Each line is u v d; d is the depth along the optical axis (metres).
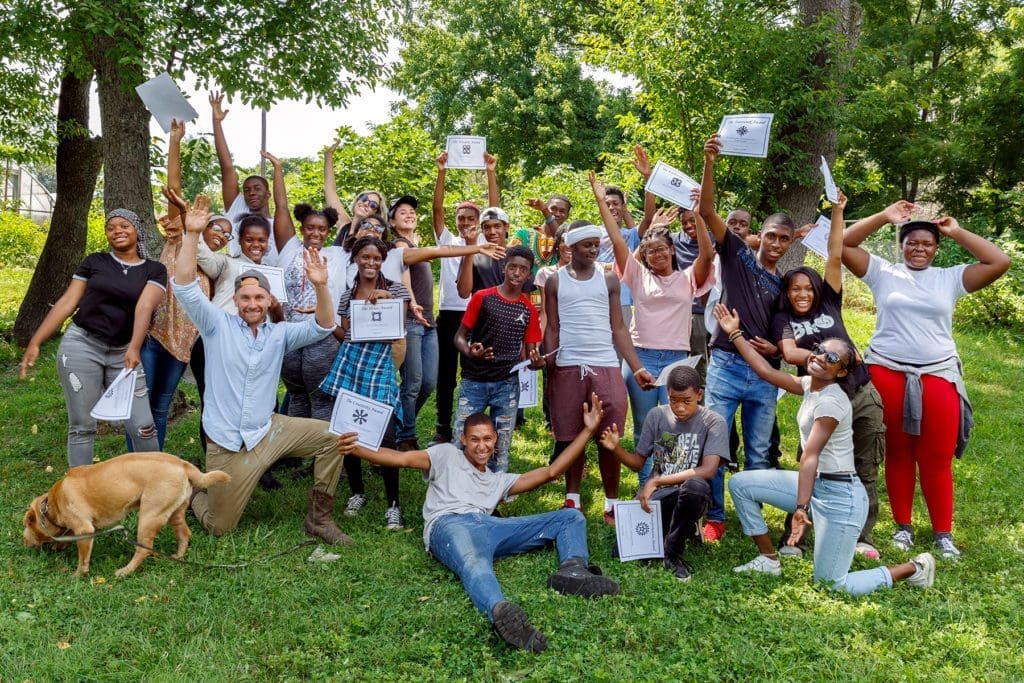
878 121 10.80
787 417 8.58
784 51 9.81
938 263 17.12
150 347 5.87
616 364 5.50
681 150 10.52
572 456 5.33
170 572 4.66
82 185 11.70
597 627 4.16
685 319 5.85
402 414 5.97
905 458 5.45
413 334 6.73
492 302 5.56
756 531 4.88
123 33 7.93
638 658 3.92
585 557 4.87
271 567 4.76
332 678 3.71
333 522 5.29
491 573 4.41
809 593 4.56
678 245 6.92
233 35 8.39
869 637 4.11
